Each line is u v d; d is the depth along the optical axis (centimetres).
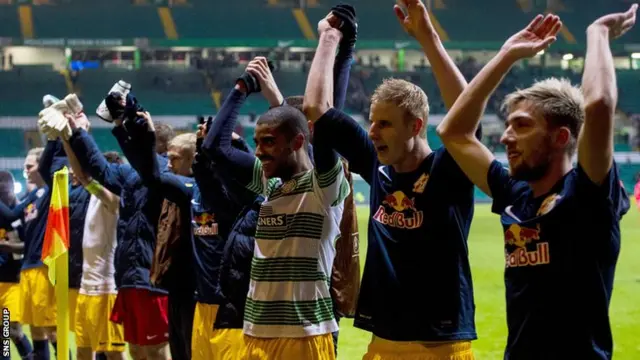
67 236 615
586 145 307
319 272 429
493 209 352
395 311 398
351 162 429
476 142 361
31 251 817
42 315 814
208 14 5103
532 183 331
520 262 327
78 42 4612
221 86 4750
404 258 398
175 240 582
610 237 315
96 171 680
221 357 508
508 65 350
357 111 4516
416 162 401
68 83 4609
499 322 1032
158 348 673
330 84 427
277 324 423
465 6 5400
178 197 577
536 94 324
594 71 309
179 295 589
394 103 392
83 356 752
